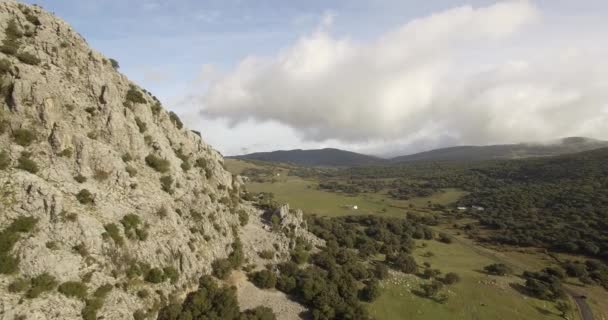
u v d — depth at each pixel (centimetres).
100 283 6638
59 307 5797
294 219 14025
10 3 8788
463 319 10394
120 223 7544
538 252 18012
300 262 11781
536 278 13912
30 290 5672
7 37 8181
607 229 18600
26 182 6594
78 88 8631
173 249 8419
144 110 10194
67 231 6525
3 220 6066
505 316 10806
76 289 6144
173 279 8062
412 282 12169
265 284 9981
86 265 6556
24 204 6353
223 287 9169
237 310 8438
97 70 9338
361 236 17050
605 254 16225
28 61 7994
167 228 8600
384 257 14700
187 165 10938
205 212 10269
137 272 7400
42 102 7638
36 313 5497
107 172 8044
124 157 8812
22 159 6938
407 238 18112
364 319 9119
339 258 12912
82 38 9825
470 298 11644
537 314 11156
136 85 10962
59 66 8588
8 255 5784
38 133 7462
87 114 8494
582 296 13025
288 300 9800
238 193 14438
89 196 7300
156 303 7431
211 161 12888
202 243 9538
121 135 8888
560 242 18150
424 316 10262
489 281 13112
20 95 7419
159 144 10038
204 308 8075
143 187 8706
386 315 10000
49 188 6738
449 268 14612
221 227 10600
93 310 6172
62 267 6188
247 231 12444
